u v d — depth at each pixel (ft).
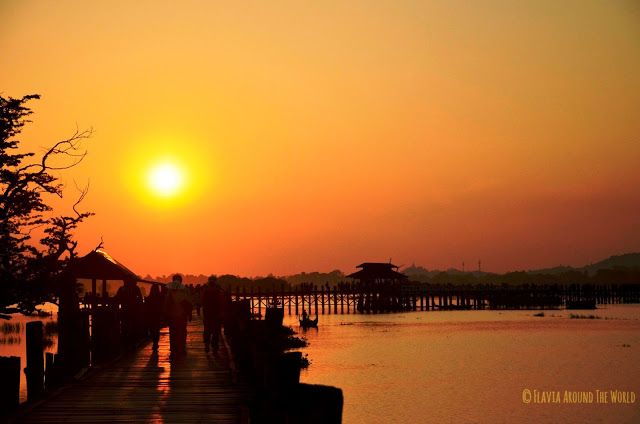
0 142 96.99
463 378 117.39
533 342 178.50
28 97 97.81
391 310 347.56
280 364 31.73
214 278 78.74
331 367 130.82
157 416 43.60
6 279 96.17
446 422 84.12
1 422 40.88
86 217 103.40
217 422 41.93
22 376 95.30
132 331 81.66
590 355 150.41
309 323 234.58
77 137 101.09
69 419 42.80
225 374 61.52
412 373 123.03
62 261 99.40
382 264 356.59
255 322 64.34
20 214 97.81
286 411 23.45
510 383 112.88
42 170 99.96
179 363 69.46
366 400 97.40
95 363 67.56
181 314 76.23
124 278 105.09
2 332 202.39
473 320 269.23
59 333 58.65
